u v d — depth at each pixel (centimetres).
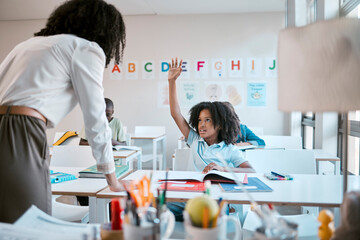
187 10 488
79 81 105
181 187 129
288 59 65
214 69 502
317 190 127
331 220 67
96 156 111
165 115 515
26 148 96
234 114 174
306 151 192
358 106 57
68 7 113
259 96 495
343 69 58
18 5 465
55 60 102
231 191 123
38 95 100
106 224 69
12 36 539
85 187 137
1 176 93
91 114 106
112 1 449
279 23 488
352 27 58
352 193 60
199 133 173
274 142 298
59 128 532
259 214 61
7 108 98
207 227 57
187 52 507
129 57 518
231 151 173
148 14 510
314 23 61
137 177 151
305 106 62
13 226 73
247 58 496
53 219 80
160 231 61
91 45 107
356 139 279
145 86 517
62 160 216
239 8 477
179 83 509
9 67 106
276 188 130
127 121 523
